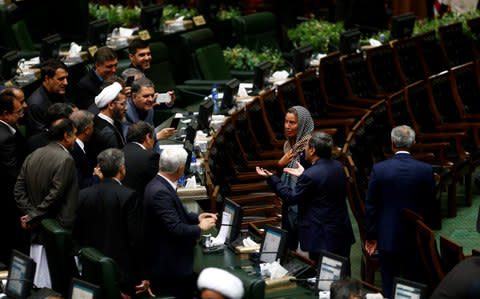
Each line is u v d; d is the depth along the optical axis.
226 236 19.73
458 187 32.50
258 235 20.47
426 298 16.05
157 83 38.28
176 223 16.92
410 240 20.45
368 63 36.91
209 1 44.84
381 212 20.78
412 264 20.61
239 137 28.95
